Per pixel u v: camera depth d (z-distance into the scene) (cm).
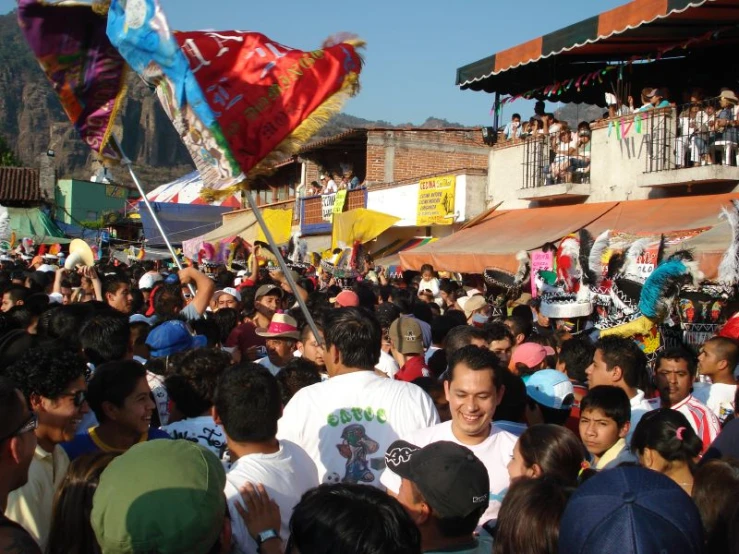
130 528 210
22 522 308
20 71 15750
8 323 584
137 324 605
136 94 14950
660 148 1301
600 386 424
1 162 5709
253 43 476
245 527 294
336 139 2544
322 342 447
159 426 455
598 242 791
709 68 1579
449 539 266
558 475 300
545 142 1582
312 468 343
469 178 1797
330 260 1898
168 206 3681
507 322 713
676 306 704
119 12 471
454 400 366
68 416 338
